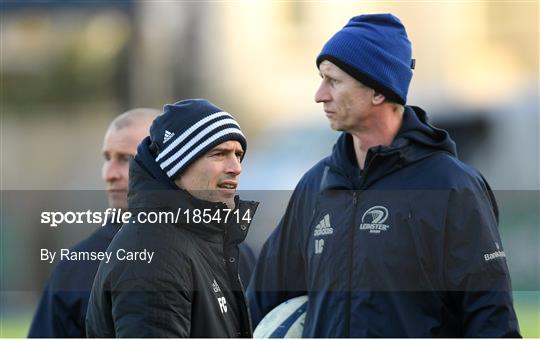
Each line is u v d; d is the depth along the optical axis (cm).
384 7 6038
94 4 6475
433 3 5878
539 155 4566
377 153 1298
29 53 6544
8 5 6575
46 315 1457
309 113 5731
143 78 6319
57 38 6562
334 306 1299
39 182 5569
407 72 1366
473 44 5916
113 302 1145
